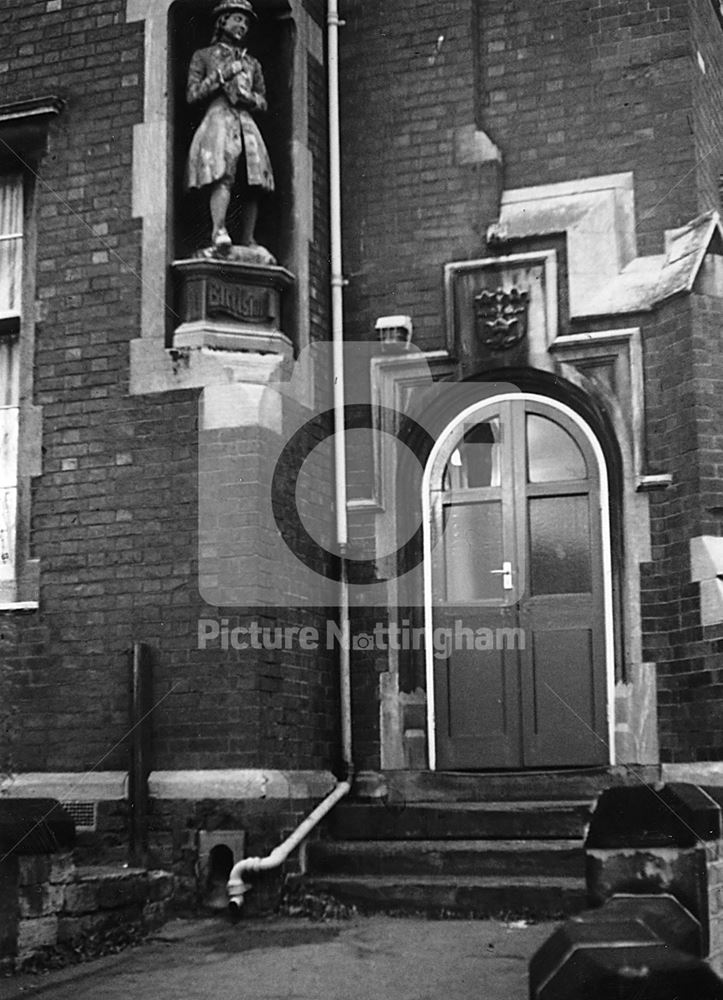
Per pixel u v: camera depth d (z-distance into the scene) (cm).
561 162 913
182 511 827
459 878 775
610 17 920
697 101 912
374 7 961
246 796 781
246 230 870
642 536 859
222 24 873
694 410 845
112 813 799
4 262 904
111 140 881
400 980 617
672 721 837
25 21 914
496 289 909
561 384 890
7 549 874
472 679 883
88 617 834
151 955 677
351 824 845
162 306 852
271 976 629
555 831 812
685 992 499
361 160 948
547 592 880
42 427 864
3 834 634
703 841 558
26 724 832
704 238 866
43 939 649
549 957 519
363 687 893
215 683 802
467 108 933
